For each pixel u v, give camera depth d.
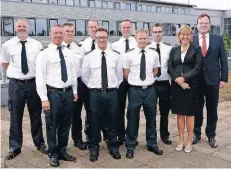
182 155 3.98
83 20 24.67
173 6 34.44
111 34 27.16
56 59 3.56
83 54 4.12
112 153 3.94
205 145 4.35
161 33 4.17
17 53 3.80
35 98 3.97
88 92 4.00
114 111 3.85
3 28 19.66
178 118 4.11
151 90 3.96
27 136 4.86
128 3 29.14
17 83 3.84
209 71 4.14
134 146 4.07
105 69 3.75
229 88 9.12
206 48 4.12
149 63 3.89
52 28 3.58
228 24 41.19
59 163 3.76
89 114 3.89
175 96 4.02
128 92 4.02
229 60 13.13
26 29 3.84
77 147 4.31
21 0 20.64
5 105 7.21
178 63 3.97
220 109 6.70
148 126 4.07
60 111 3.64
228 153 4.05
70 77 3.69
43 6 21.91
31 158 3.95
